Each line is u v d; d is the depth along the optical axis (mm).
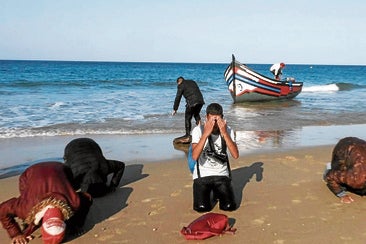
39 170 4562
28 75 45344
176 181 6742
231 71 19844
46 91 25156
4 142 9898
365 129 12172
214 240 4535
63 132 11125
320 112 16219
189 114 9859
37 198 4324
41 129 11500
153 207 5566
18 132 11039
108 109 16125
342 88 34531
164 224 5004
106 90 27141
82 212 4734
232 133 5465
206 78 49188
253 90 19812
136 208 5535
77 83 32562
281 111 16578
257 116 14898
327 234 4664
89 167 5781
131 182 6695
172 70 75562
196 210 5348
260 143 9750
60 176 4562
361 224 4934
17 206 4340
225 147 5391
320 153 8688
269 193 6078
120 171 6301
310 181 6664
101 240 4590
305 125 12852
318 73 77750
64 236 4465
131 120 13352
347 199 5664
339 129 12117
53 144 9742
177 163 7941
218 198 5449
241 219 5102
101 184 5832
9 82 31406
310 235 4641
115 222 5074
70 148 5957
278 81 20312
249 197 5910
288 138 10484
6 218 4414
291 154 8562
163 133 11242
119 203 5723
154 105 17844
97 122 12859
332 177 5699
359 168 5383
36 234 4742
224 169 5449
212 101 21188
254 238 4574
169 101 19641
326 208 5453
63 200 4348
